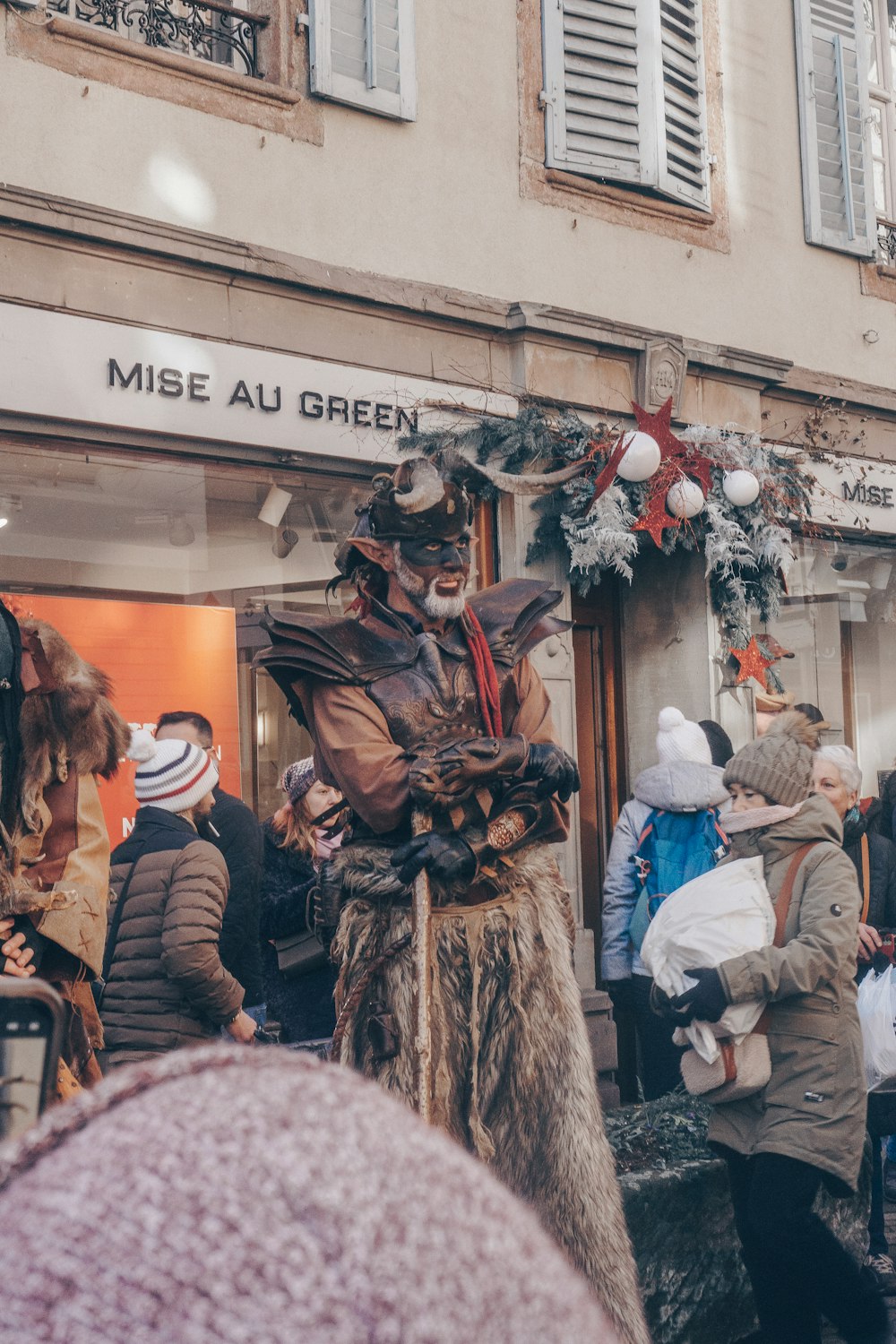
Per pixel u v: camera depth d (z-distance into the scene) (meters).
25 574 5.68
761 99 8.86
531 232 7.49
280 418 6.36
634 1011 5.89
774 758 3.99
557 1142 2.95
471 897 2.98
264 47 6.61
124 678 5.89
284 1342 0.39
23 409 5.61
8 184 5.57
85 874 3.07
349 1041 2.99
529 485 3.30
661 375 7.80
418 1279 0.41
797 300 8.95
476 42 7.31
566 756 3.06
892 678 9.59
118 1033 3.93
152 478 6.07
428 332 6.98
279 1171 0.42
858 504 9.18
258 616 6.34
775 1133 3.72
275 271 6.34
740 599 7.86
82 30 5.83
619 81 7.87
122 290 5.92
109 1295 0.39
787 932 3.87
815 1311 3.68
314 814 4.81
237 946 4.79
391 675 3.05
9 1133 1.31
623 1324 2.88
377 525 3.15
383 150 6.88
